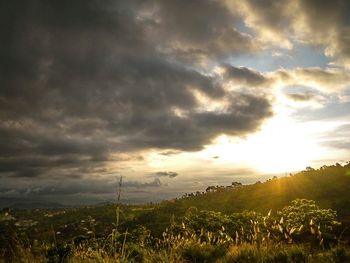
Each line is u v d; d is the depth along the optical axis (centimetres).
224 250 1170
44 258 761
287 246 1105
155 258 795
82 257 780
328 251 1029
